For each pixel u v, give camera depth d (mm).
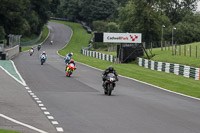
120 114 27375
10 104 30562
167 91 44812
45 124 23156
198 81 62031
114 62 104625
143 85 50719
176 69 74625
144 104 33000
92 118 25516
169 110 30109
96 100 34594
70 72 58500
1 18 196625
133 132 21453
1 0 187500
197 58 101500
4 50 98500
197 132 22031
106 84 39438
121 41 105688
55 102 32656
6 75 55750
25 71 64688
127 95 39312
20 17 197750
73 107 30141
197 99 38469
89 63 95750
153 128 22703
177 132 21828
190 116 27609
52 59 106438
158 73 74750
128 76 63938
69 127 22406
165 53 118125
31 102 32219
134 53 105688
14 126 22172
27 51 152250
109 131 21547
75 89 43219
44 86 45000
